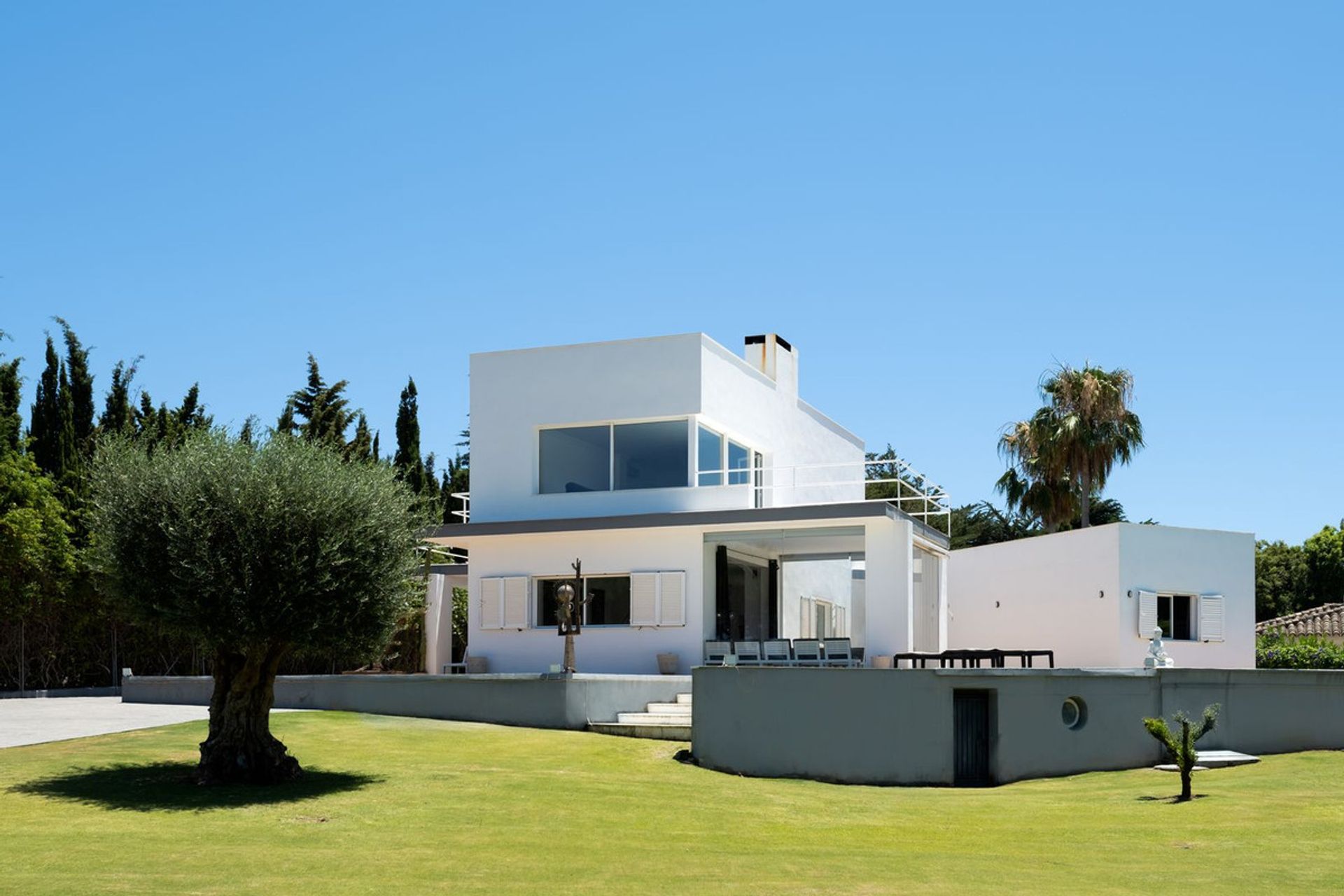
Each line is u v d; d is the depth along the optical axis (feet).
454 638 116.57
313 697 73.41
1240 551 100.32
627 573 84.89
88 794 46.16
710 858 39.55
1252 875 36.88
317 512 48.93
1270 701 63.87
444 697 70.18
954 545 176.55
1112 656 93.09
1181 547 97.14
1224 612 98.37
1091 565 95.76
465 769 54.03
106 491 49.88
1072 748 59.82
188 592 47.60
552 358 89.15
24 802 44.45
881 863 39.22
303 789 48.65
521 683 68.64
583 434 88.69
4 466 94.73
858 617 130.11
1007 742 58.34
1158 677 61.77
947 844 43.11
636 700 72.90
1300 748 64.13
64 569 96.07
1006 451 146.51
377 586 50.29
